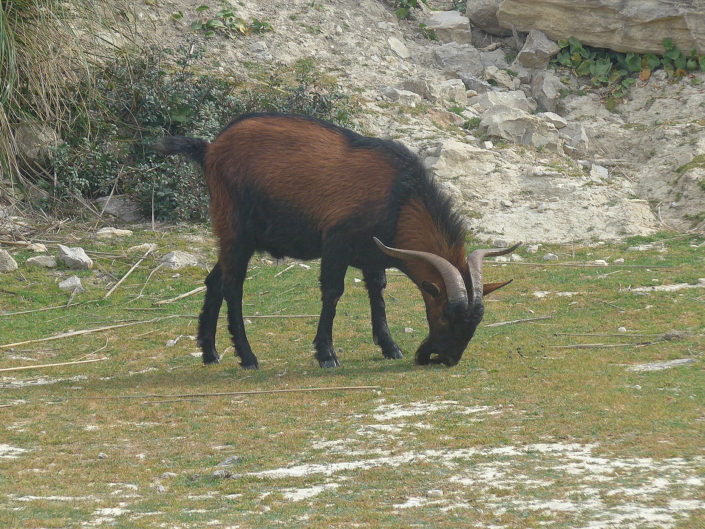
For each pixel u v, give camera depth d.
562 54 69.00
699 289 39.44
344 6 75.12
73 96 53.78
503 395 26.33
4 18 46.53
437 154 57.78
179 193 53.91
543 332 34.69
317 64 67.75
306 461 21.75
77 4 51.81
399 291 43.69
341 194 31.14
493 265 46.56
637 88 66.56
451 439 22.59
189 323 40.12
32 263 46.97
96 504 19.27
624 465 19.91
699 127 60.72
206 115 55.53
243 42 67.56
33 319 40.94
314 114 58.94
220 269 33.75
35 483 20.92
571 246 50.31
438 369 30.30
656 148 60.56
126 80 56.59
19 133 52.56
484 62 71.81
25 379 32.59
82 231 51.53
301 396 27.88
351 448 22.53
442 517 17.56
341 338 36.50
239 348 33.09
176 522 18.00
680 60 66.38
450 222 30.50
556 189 55.84
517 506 17.89
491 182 56.66
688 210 53.84
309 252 32.81
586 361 29.70
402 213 30.77
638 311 36.88
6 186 52.50
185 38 65.19
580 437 22.06
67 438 24.64
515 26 70.38
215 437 24.23
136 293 44.66
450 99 66.81
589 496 18.19
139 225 53.31
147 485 20.64
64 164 52.91
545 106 67.00
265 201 32.00
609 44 67.62
